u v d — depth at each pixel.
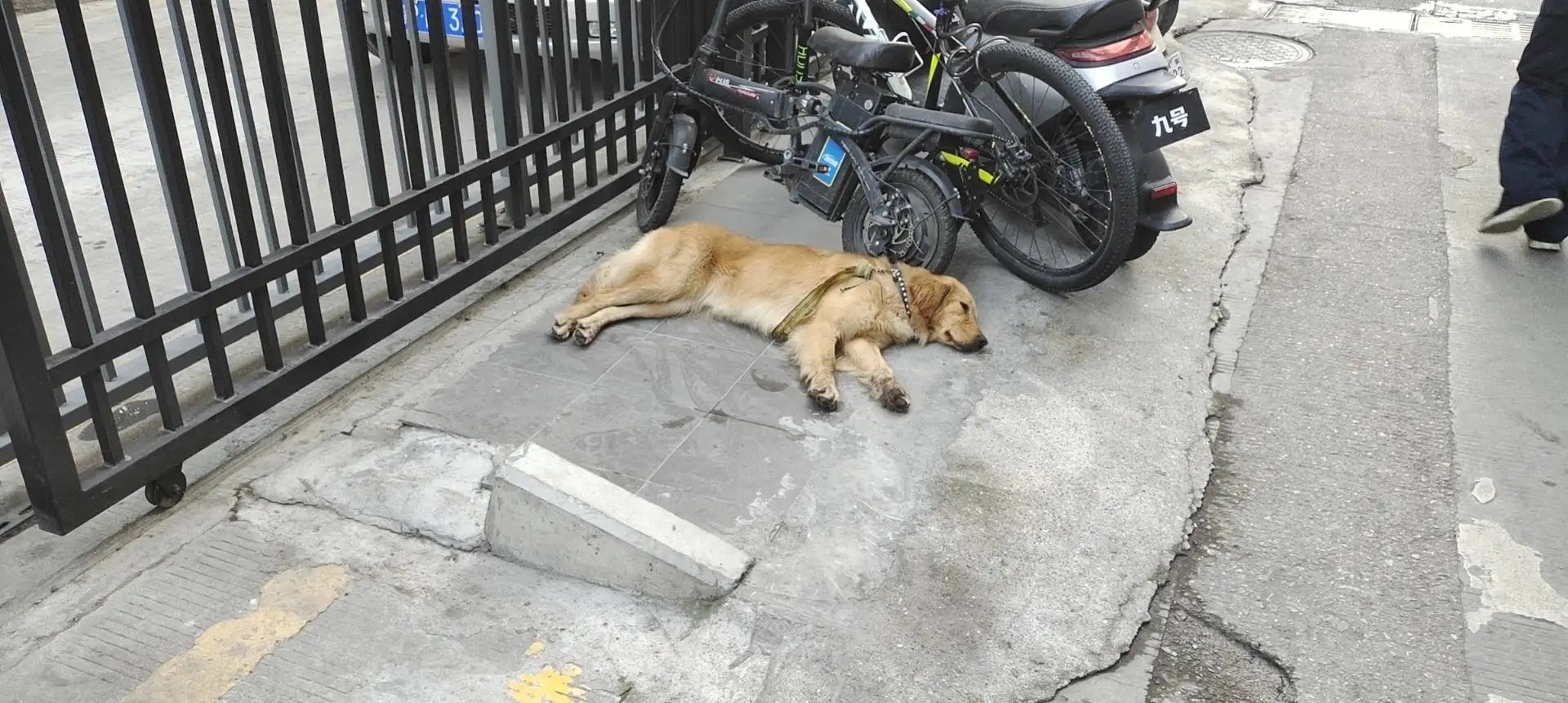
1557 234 4.59
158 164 2.73
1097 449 3.27
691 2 5.10
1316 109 6.52
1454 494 3.16
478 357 3.66
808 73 5.12
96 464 3.07
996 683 2.42
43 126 2.46
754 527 2.85
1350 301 4.29
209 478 3.03
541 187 4.39
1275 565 2.87
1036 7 3.94
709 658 2.44
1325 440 3.42
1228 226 4.90
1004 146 3.93
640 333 3.85
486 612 2.56
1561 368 3.83
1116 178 3.69
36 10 7.81
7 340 2.36
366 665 2.39
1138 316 4.09
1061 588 2.71
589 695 2.33
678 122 4.51
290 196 3.15
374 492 2.95
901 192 4.05
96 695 2.29
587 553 2.63
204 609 2.54
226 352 3.61
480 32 5.77
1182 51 7.71
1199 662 2.55
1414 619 2.69
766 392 3.50
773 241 4.66
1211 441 3.40
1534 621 2.69
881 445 3.24
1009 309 4.11
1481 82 7.06
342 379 3.53
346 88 6.38
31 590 2.60
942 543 2.84
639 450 3.16
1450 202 5.21
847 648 2.48
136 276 2.69
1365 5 9.23
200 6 2.75
